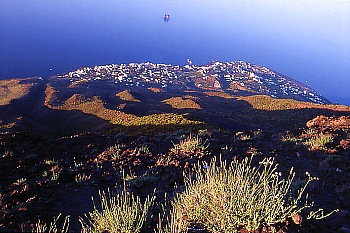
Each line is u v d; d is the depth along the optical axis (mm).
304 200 4559
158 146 8594
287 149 7617
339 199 4633
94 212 4348
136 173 6582
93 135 10344
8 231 4039
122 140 9562
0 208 4848
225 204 3848
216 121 48531
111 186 6004
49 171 6820
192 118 39250
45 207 4973
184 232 3699
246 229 3703
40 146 8828
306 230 3689
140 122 37562
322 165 6273
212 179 4336
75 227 4457
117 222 4000
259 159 6852
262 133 9875
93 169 6930
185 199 4383
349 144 7520
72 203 5285
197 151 7551
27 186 5789
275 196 3844
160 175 6359
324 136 7945
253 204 3785
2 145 8508
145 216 4309
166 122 33062
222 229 3754
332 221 3990
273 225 3676
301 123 51250
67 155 8117
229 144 8297
